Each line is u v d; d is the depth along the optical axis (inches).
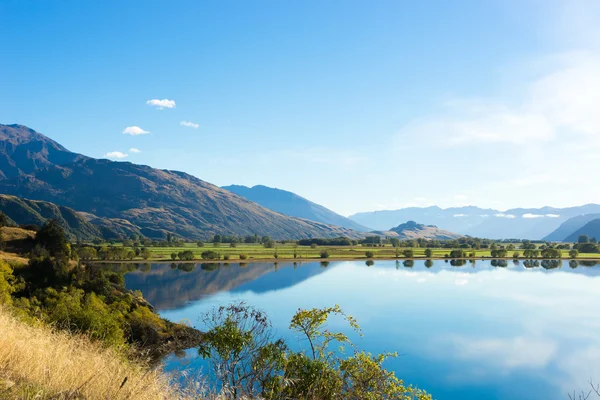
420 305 3398.1
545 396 1589.6
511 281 4940.9
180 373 328.5
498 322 2802.7
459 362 1961.1
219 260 7431.1
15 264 2364.7
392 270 6205.7
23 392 233.3
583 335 2496.3
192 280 5036.9
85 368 306.5
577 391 1631.4
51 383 267.4
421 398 512.4
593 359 2043.6
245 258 7514.8
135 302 2482.8
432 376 1775.3
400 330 2504.9
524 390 1649.9
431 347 2167.8
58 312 958.4
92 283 2433.6
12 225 4042.8
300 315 519.8
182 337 1705.2
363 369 501.7
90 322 900.6
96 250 6653.5
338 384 462.0
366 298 3752.5
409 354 2043.6
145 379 292.8
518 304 3489.2
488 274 5679.1
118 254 6692.9
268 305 3346.5
